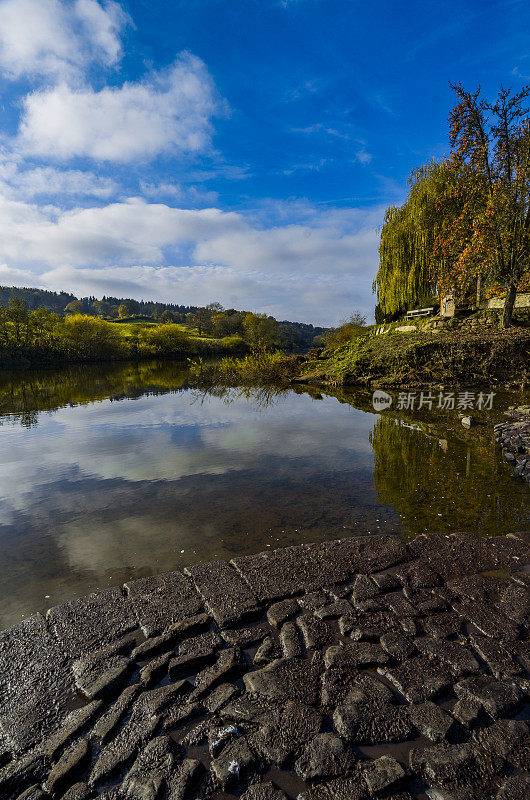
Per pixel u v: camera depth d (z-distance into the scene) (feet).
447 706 6.27
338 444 24.35
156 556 11.62
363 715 6.04
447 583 9.72
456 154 49.47
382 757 5.38
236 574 10.19
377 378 52.65
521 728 5.82
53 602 9.53
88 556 11.66
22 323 117.60
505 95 43.62
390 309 79.36
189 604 8.98
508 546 11.44
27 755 5.56
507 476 18.02
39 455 22.75
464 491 16.34
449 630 8.05
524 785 4.98
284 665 7.14
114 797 4.97
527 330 48.26
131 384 64.28
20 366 108.68
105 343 138.82
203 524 13.67
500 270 49.19
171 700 6.42
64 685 6.84
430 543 11.70
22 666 7.27
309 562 10.71
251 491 16.70
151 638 7.89
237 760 5.34
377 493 16.29
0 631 8.32
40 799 4.99
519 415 30.48
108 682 6.79
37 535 13.03
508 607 8.75
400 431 27.37
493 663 7.14
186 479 18.34
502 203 45.75
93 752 5.58
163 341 161.07
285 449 23.40
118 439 26.50
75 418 34.37
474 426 28.19
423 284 73.05
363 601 9.03
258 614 8.70
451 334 55.98
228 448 23.85
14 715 6.24
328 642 7.79
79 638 7.97
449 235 54.54
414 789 5.01
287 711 6.15
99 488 17.34
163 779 5.10
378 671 7.07
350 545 11.62
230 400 45.11
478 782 5.03
